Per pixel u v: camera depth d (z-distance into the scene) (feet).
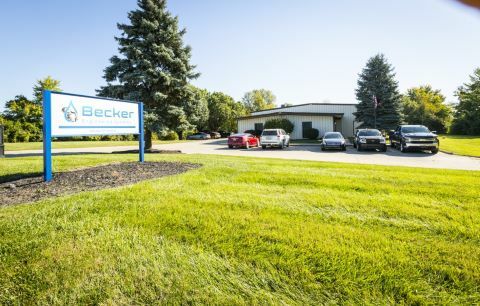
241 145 72.02
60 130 20.98
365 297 6.56
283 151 64.13
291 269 7.65
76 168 25.45
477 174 24.14
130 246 8.96
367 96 109.60
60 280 7.21
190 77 59.06
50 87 145.48
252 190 16.49
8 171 23.34
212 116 204.54
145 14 56.03
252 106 297.53
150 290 6.86
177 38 57.47
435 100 201.77
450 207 13.24
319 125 109.91
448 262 7.96
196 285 7.04
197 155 41.04
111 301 6.50
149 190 15.88
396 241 9.33
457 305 6.27
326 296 6.64
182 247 8.92
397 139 64.54
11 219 10.97
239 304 6.38
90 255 8.32
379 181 19.42
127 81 54.70
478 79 160.97
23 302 6.49
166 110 56.85
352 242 9.20
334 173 22.85
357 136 65.46
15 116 126.62
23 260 8.04
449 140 95.35
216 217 11.46
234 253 8.57
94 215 11.58
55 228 10.17
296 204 13.55
